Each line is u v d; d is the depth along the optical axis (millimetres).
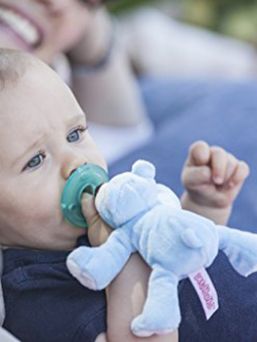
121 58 1931
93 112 1895
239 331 869
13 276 864
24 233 870
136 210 790
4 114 840
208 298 838
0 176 848
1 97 845
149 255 763
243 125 1599
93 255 765
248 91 1821
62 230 863
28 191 846
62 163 853
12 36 1383
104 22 1837
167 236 756
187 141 1555
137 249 786
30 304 846
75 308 819
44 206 847
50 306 833
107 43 1852
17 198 849
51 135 850
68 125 866
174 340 786
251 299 892
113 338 790
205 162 1044
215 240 765
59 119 857
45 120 847
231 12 3139
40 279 850
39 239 870
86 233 870
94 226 826
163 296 741
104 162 896
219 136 1561
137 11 2850
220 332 855
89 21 1574
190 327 836
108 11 2260
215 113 1690
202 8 3139
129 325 778
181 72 2719
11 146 837
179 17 3145
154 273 753
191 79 2057
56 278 843
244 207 1265
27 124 839
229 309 870
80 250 766
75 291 833
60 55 1676
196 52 2750
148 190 796
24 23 1397
